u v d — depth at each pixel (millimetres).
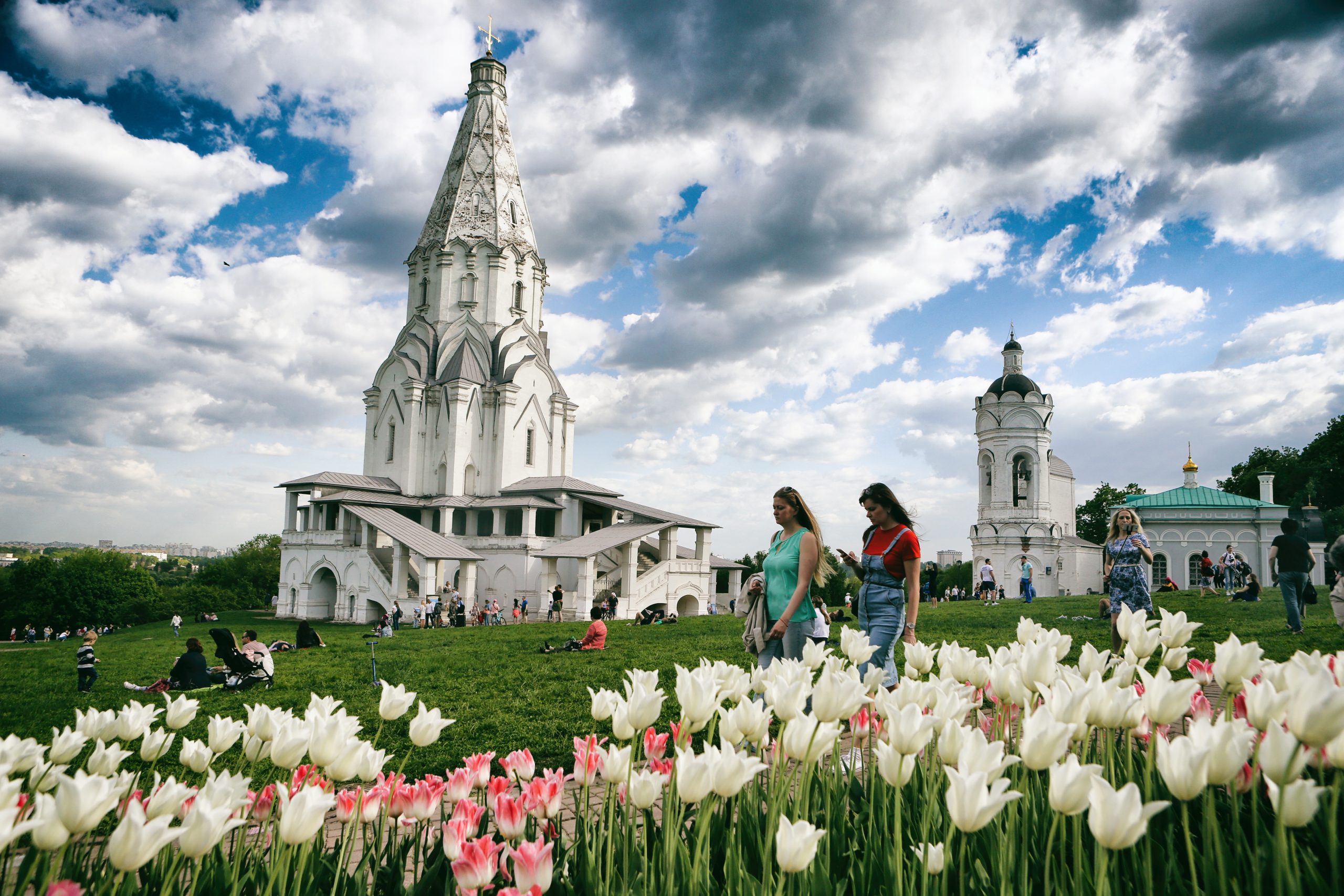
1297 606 14297
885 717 3215
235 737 3090
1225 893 2346
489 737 9500
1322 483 51625
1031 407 51938
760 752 3209
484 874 2512
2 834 2061
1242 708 3242
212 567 106125
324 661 19875
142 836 2137
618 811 3498
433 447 56812
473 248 59125
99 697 15594
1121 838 2039
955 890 2953
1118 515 10984
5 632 81500
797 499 6637
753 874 3141
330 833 4676
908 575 6648
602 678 14617
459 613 42344
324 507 53312
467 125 62250
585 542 46875
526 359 58281
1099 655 3557
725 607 55938
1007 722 3586
